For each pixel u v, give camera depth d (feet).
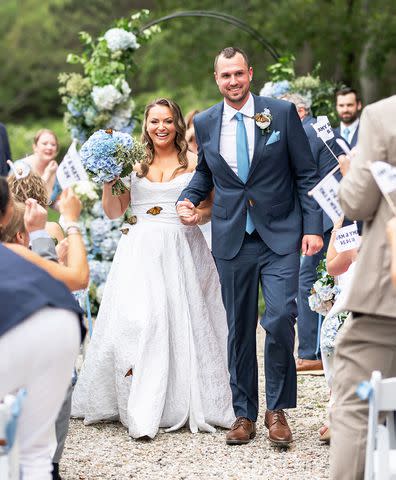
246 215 19.43
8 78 118.73
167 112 21.29
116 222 29.35
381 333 13.19
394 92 68.74
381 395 11.61
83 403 21.43
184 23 62.39
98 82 30.14
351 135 30.55
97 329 21.63
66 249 16.92
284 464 18.22
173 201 21.31
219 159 19.45
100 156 20.16
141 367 20.57
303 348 26.71
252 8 61.11
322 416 21.76
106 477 17.62
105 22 102.73
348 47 54.95
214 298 21.94
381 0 57.11
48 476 12.73
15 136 105.81
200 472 17.88
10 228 13.96
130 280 21.12
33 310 12.03
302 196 19.49
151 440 20.18
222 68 19.26
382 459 11.55
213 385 21.15
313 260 26.37
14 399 11.19
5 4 120.57
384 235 12.97
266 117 19.27
